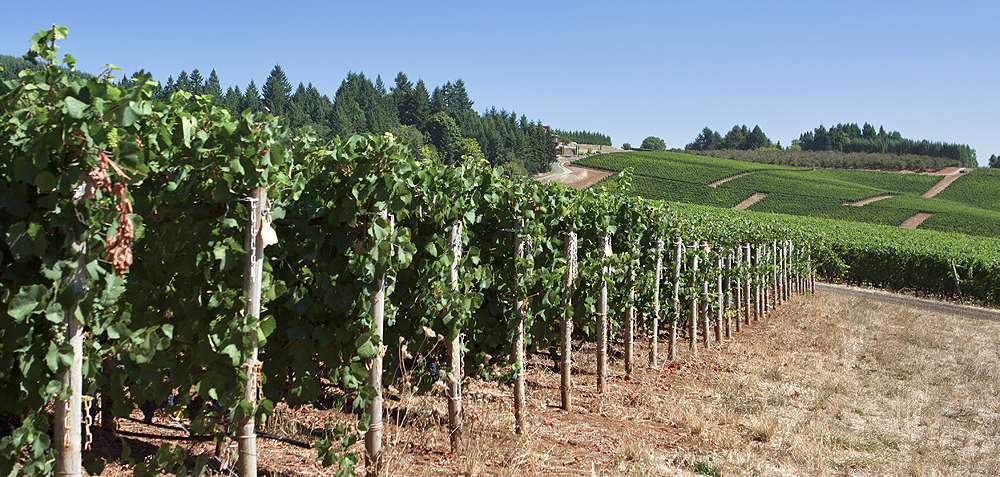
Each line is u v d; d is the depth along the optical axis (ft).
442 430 18.40
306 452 15.84
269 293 11.51
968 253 79.05
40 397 8.79
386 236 13.33
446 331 16.92
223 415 12.09
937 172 435.12
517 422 18.72
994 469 18.58
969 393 28.32
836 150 637.71
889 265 83.66
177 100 12.47
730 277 41.86
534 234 20.88
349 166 12.96
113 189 8.41
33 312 8.09
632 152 486.79
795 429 21.03
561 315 21.98
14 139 7.89
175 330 11.63
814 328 44.75
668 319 32.45
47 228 8.14
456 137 440.45
